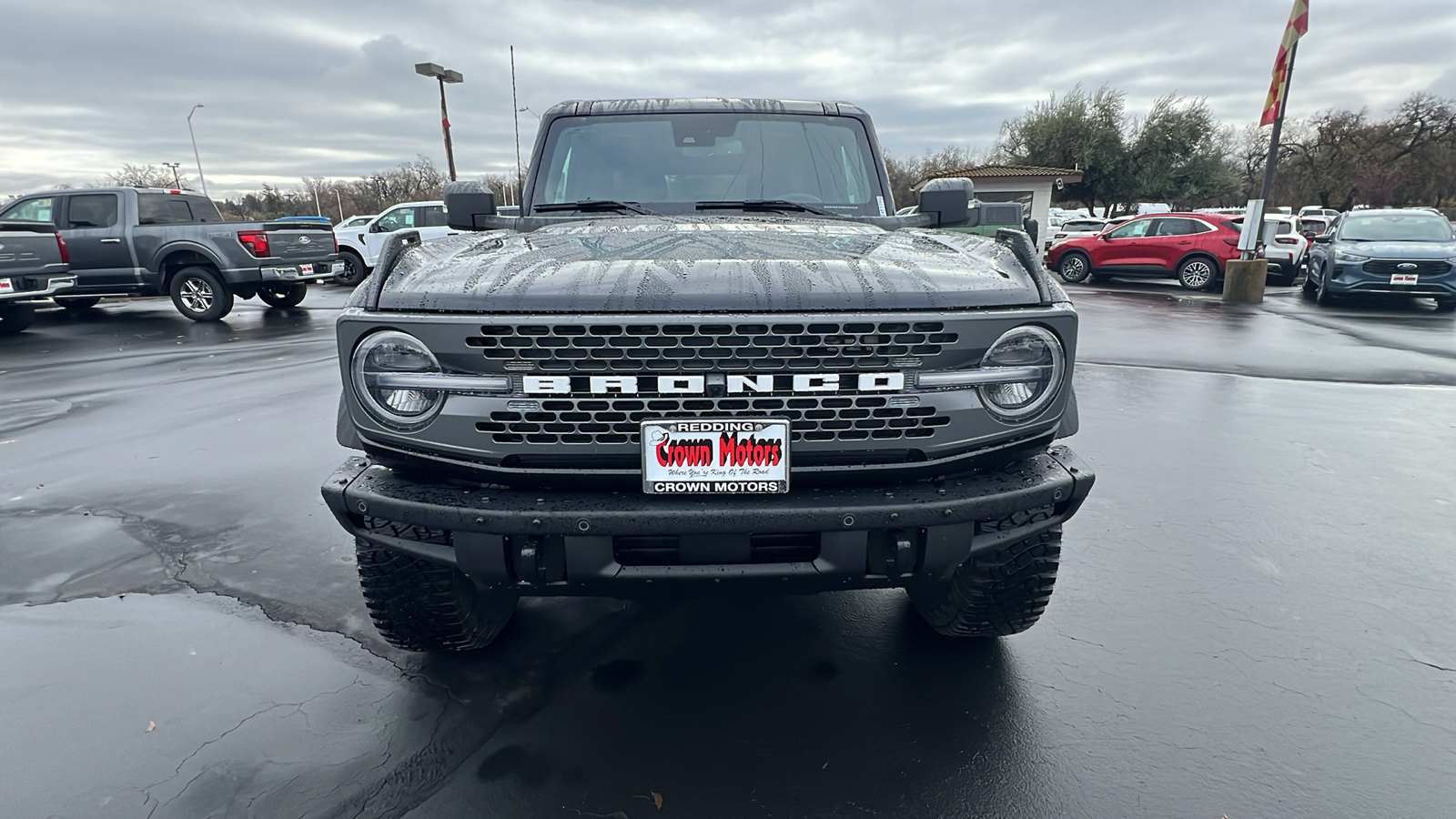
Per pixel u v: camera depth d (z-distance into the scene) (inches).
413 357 68.9
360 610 108.7
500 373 67.5
